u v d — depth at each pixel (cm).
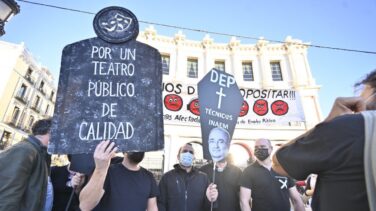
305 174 100
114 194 226
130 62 199
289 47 1686
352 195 82
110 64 194
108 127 174
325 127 96
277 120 628
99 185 167
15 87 2573
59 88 175
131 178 244
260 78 1658
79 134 167
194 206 302
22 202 185
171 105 616
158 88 199
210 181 344
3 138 2445
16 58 2544
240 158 1390
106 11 207
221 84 316
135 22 210
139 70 199
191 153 330
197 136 1409
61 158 1360
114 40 200
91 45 196
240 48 1723
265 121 630
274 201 285
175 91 627
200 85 303
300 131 1472
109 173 239
